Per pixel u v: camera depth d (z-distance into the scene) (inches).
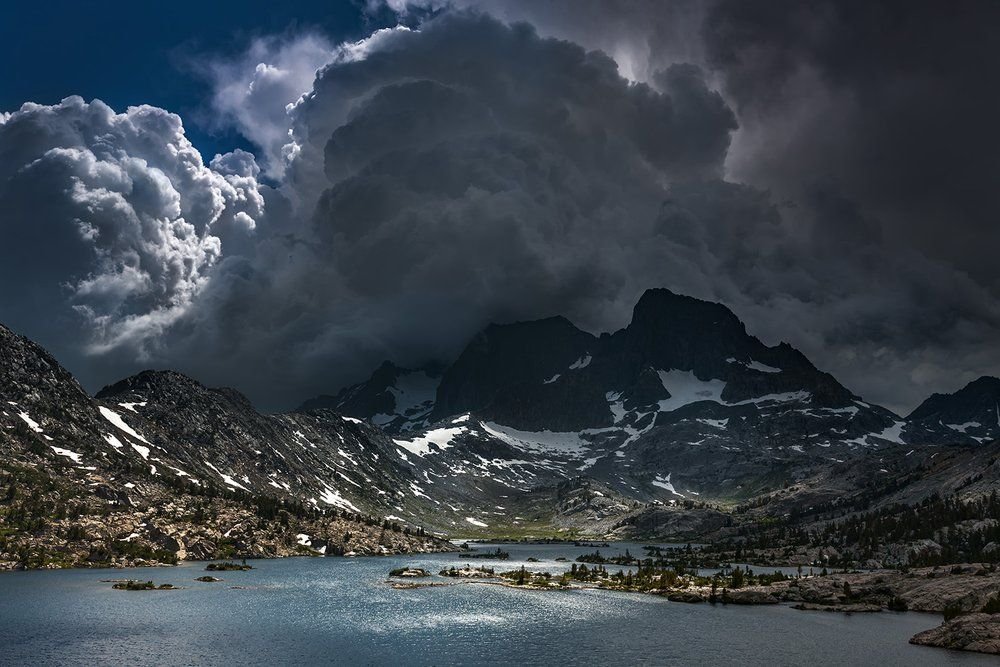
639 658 5871.1
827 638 6658.5
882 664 5689.0
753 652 6082.7
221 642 6151.6
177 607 7677.2
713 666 5649.6
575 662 5743.1
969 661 5767.7
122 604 7706.7
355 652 5944.9
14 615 7003.0
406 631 6806.1
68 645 5880.9
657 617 7691.9
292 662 5590.6
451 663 5684.1
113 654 5644.7
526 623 7283.5
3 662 5354.3
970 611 7445.9
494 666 5610.2
